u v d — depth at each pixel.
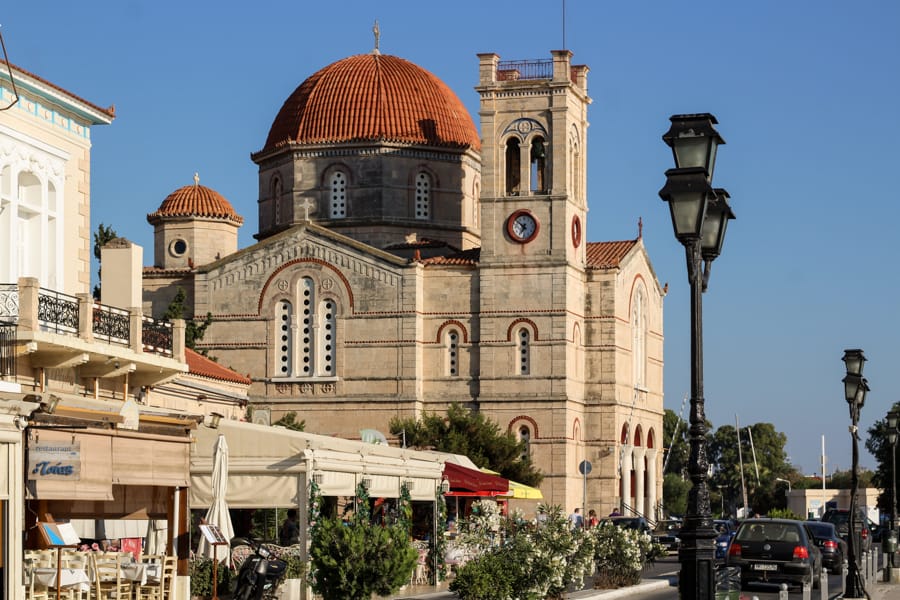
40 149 34.94
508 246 87.75
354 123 94.12
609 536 45.88
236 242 95.44
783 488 168.75
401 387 87.62
